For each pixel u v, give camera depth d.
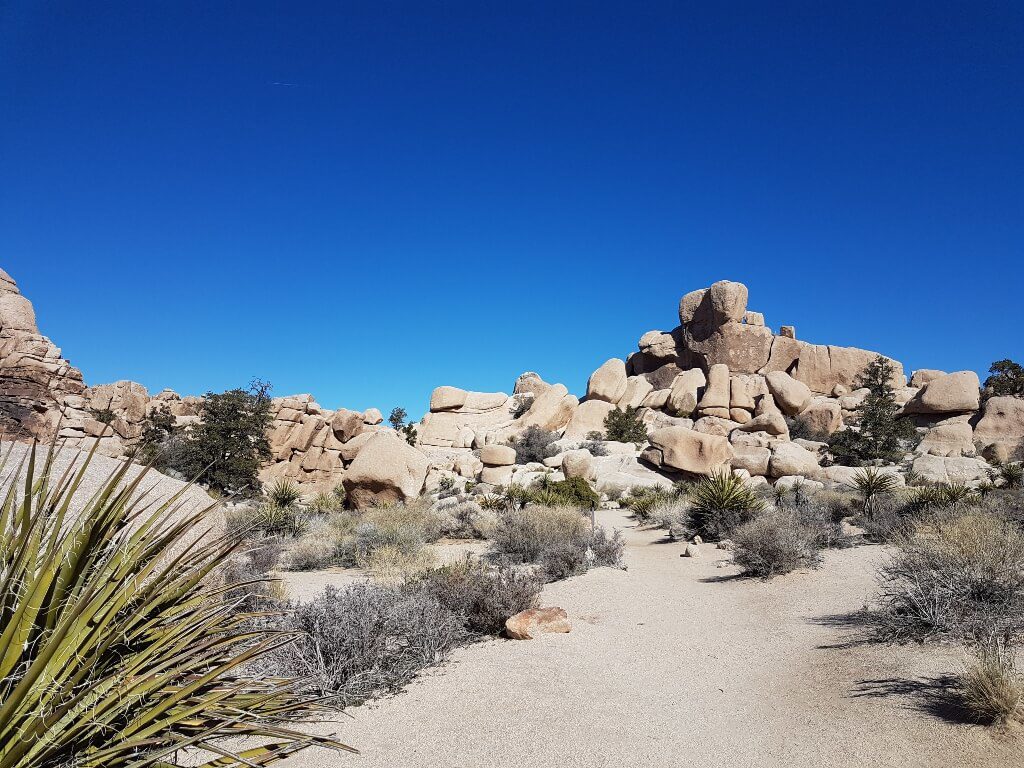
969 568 7.16
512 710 5.48
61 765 2.06
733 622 8.73
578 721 5.23
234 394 37.72
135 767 2.12
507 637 8.02
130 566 2.50
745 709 5.48
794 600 9.66
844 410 69.12
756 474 37.72
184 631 2.67
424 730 5.10
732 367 77.88
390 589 7.81
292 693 3.10
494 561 14.06
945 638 6.39
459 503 27.31
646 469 35.97
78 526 2.42
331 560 14.97
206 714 2.54
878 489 19.38
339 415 50.50
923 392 58.06
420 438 65.12
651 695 5.89
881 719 4.83
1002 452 43.50
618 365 78.25
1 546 2.36
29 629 2.12
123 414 41.09
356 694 5.71
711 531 17.28
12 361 32.72
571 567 12.52
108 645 2.29
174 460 32.28
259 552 12.41
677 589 11.16
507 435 62.56
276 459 47.09
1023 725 4.34
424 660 6.74
